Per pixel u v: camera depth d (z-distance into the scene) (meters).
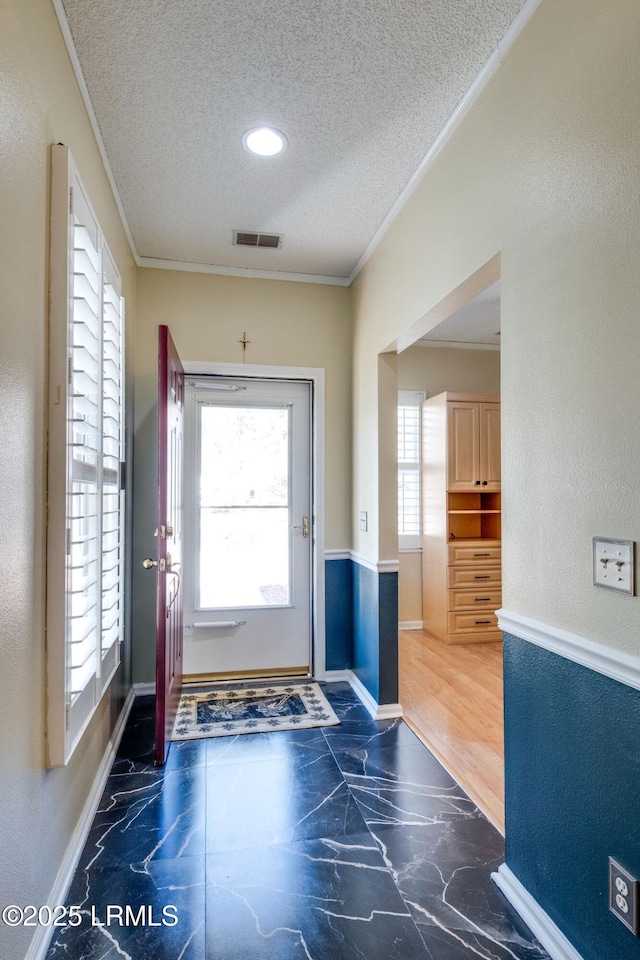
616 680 1.18
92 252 1.73
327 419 3.38
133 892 1.56
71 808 1.66
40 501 1.37
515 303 1.57
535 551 1.48
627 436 1.15
